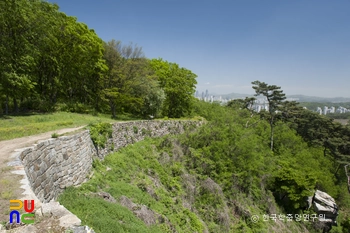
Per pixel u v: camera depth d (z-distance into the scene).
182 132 22.75
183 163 16.83
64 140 8.16
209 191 15.11
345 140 33.47
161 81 29.89
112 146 12.87
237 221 15.28
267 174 20.69
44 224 3.13
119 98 22.52
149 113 26.92
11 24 14.91
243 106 39.75
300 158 27.27
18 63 15.46
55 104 20.64
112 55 22.97
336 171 32.72
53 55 20.22
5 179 4.36
